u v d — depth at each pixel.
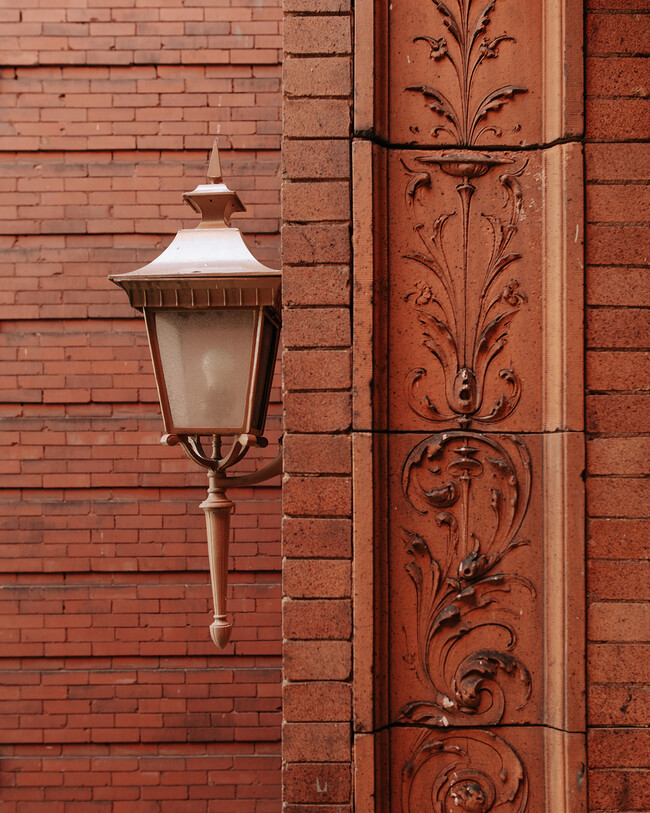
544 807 1.73
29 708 3.01
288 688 1.69
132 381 3.10
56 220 3.13
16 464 3.07
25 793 2.98
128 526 3.06
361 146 1.74
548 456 1.79
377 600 1.72
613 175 1.79
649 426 1.75
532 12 1.85
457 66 1.84
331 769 1.67
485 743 1.75
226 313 1.73
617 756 1.69
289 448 1.72
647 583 1.73
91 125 3.13
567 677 1.70
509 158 1.83
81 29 3.13
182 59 3.14
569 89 1.78
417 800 1.74
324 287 1.74
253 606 3.04
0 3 3.13
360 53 1.76
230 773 2.98
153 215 3.13
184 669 3.02
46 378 3.10
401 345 1.81
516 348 1.82
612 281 1.77
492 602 1.78
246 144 3.13
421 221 1.83
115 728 2.99
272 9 3.15
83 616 3.03
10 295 3.12
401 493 1.79
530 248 1.83
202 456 1.84
